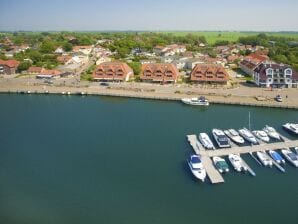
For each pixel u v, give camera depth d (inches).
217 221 2315.5
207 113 4803.2
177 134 3961.6
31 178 2933.1
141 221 2315.5
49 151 3521.2
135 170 3056.1
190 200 2571.4
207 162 3152.1
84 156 3378.4
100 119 4611.2
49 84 6619.1
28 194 2674.7
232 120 4463.6
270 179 2871.6
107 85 6412.4
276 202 2536.9
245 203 2527.1
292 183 2800.2
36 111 5073.8
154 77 6525.6
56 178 2925.7
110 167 3122.5
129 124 4370.1
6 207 2492.6
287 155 3225.9
